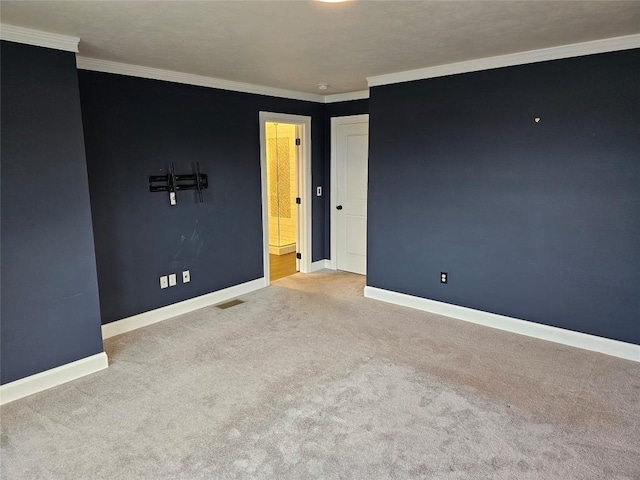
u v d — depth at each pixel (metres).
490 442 2.33
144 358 3.37
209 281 4.61
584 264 3.40
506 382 2.95
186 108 4.17
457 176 3.98
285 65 3.73
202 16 2.43
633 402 2.69
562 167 3.40
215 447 2.31
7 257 2.73
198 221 4.43
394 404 2.69
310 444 2.33
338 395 2.80
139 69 3.73
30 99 2.73
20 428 2.51
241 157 4.79
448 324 4.02
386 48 3.19
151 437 2.41
